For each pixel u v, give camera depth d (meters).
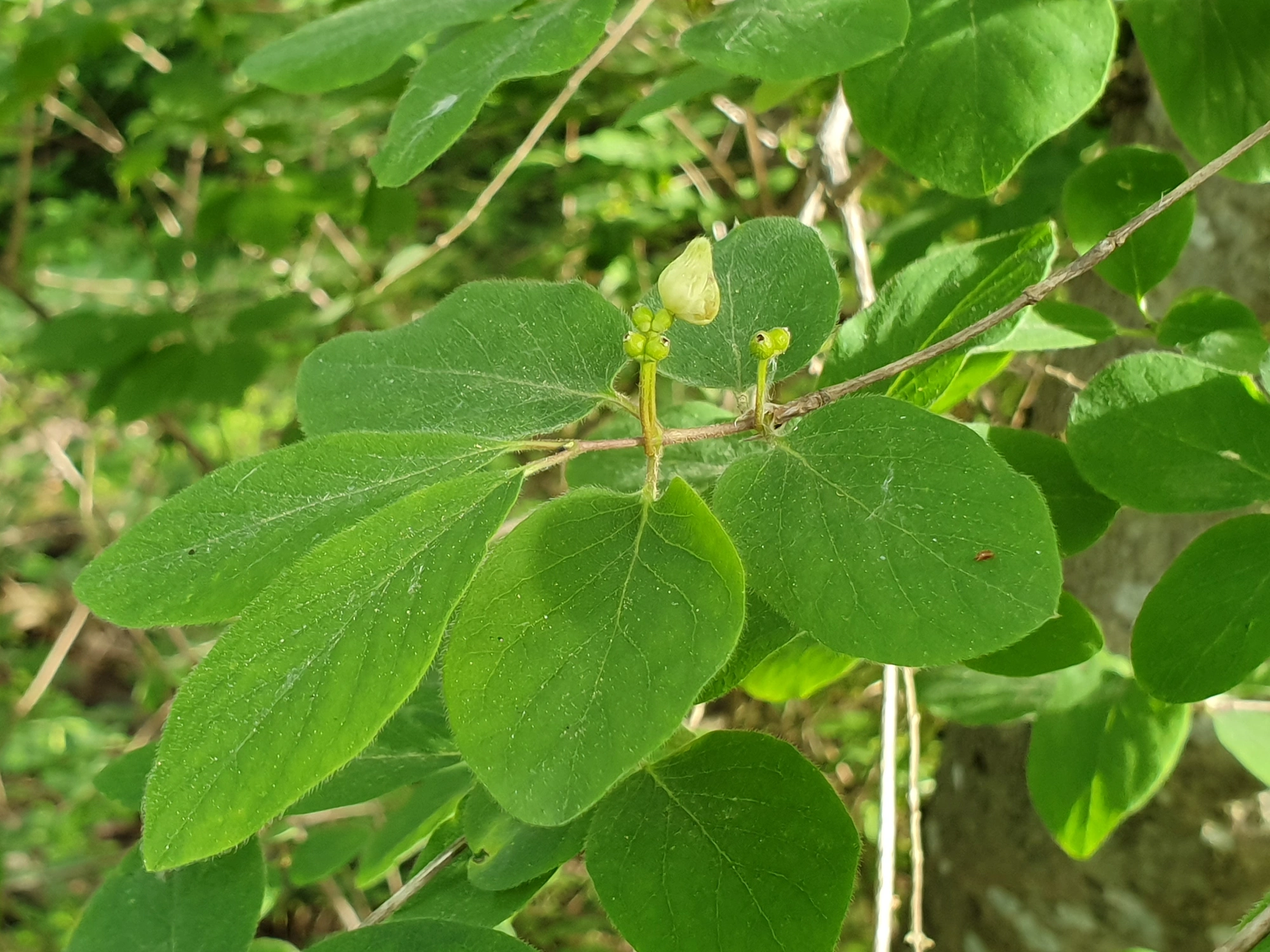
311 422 0.15
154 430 0.77
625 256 0.57
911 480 0.13
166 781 0.11
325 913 0.58
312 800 0.19
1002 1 0.17
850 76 0.17
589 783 0.11
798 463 0.13
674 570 0.12
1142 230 0.21
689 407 0.21
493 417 0.15
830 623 0.12
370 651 0.11
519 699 0.12
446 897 0.17
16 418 0.84
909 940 0.25
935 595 0.12
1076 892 0.31
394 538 0.12
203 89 0.52
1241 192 0.26
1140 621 0.17
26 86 0.45
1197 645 0.16
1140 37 0.20
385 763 0.19
